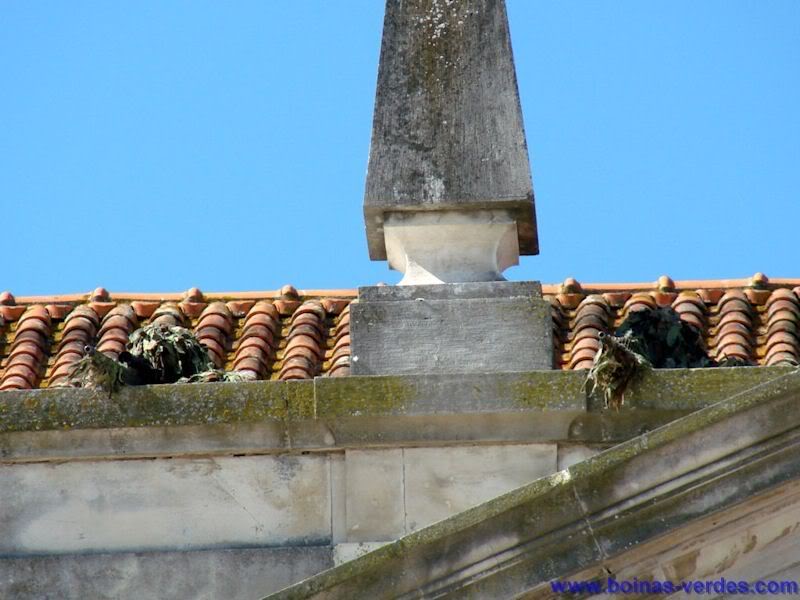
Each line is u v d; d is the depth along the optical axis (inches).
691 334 1562.5
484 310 1540.4
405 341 1536.7
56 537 1512.1
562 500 1374.3
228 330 1925.4
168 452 1515.7
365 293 1551.4
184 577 1497.3
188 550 1504.7
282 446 1509.6
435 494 1492.4
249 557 1497.3
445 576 1371.8
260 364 1856.5
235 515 1508.4
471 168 1589.6
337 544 1494.8
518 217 1587.1
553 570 1368.1
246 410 1508.4
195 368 1578.5
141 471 1519.4
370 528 1494.8
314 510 1504.7
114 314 1952.5
